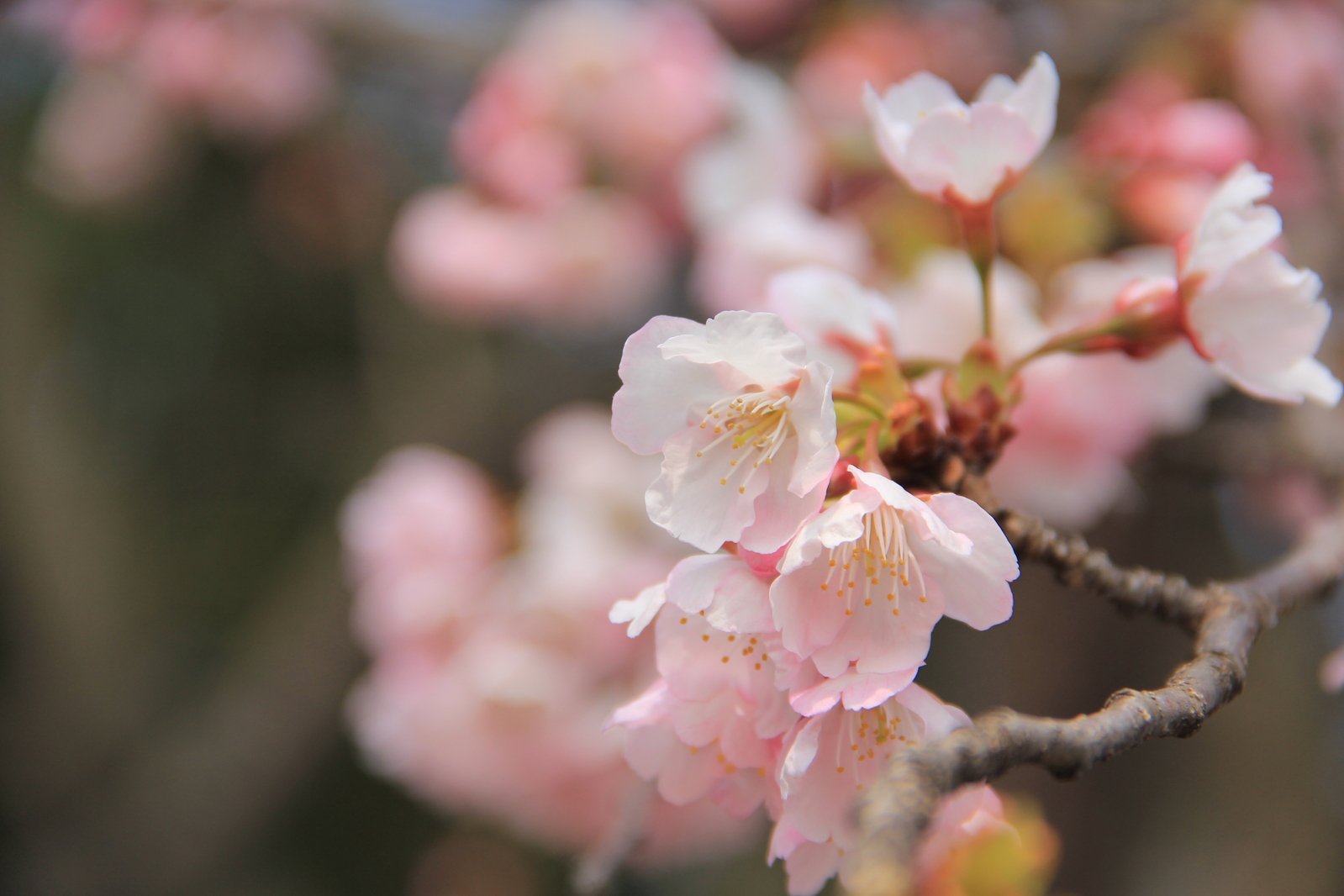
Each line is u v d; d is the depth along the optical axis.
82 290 1.56
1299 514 0.87
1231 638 0.51
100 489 1.49
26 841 1.41
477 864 1.36
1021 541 0.52
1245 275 0.54
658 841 0.84
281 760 1.29
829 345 0.55
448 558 0.83
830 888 0.60
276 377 1.62
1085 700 0.95
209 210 1.52
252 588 1.58
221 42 1.27
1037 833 0.52
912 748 0.46
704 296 0.75
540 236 1.04
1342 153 0.85
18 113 1.50
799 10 1.12
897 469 0.53
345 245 1.50
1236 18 0.83
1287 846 0.98
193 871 1.30
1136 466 0.74
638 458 0.87
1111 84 0.90
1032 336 0.64
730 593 0.50
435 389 1.39
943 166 0.55
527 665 0.77
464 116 1.07
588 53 0.98
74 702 1.44
